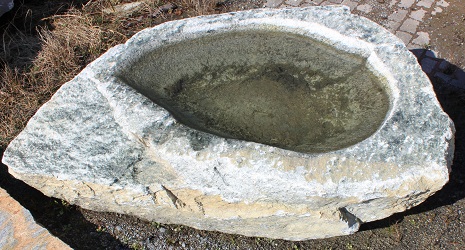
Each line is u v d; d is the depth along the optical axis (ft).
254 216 8.40
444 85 12.09
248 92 9.95
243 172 7.86
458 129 11.05
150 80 10.02
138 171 8.52
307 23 10.62
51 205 9.96
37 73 12.87
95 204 9.34
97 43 13.78
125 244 9.41
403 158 7.84
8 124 11.62
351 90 9.69
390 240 9.23
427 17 14.03
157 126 8.55
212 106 9.71
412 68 9.29
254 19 10.87
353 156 7.85
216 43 10.78
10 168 8.97
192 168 8.11
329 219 8.21
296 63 10.38
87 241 9.43
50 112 9.50
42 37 13.42
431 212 9.60
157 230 9.56
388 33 10.11
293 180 7.70
